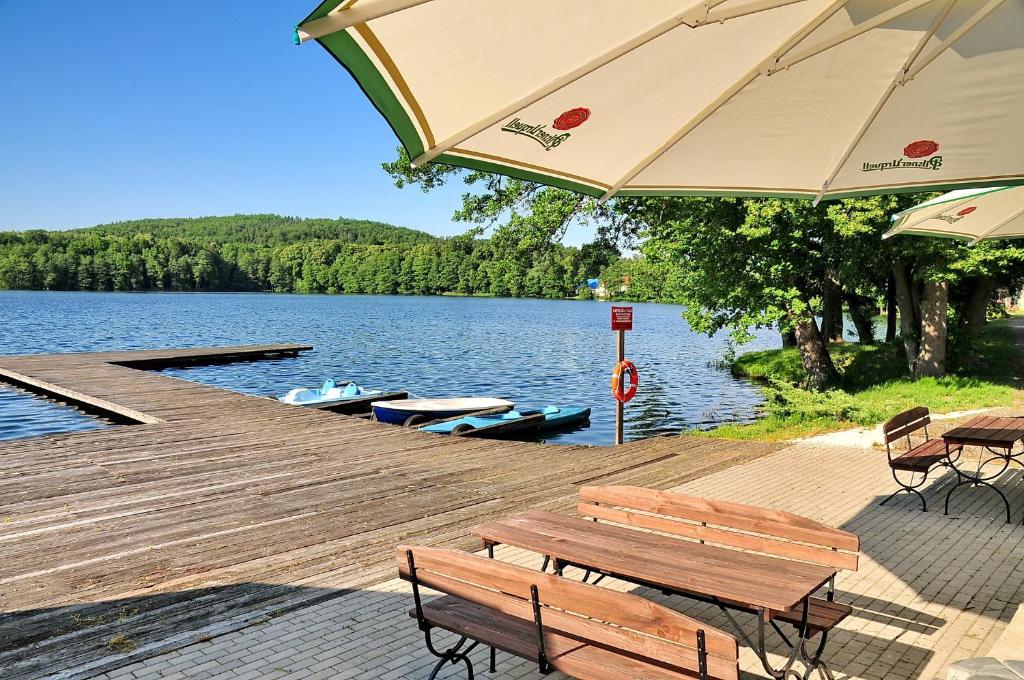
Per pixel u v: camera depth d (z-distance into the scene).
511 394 24.52
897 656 4.43
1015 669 3.22
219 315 72.94
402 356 35.91
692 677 3.15
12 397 19.83
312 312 81.94
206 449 10.88
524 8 2.01
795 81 2.85
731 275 18.80
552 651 3.41
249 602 5.40
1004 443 6.98
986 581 5.62
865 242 17.31
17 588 5.70
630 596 3.09
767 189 3.58
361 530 7.20
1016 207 5.62
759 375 28.44
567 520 4.90
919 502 7.89
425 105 2.28
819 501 8.00
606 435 17.73
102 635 4.84
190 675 4.29
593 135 2.81
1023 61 2.85
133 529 7.18
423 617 3.86
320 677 4.25
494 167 2.82
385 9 1.81
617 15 2.15
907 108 3.09
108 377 20.44
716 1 2.17
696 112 2.88
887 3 2.49
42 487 8.59
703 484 8.87
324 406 19.34
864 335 28.34
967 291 23.05
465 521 7.51
